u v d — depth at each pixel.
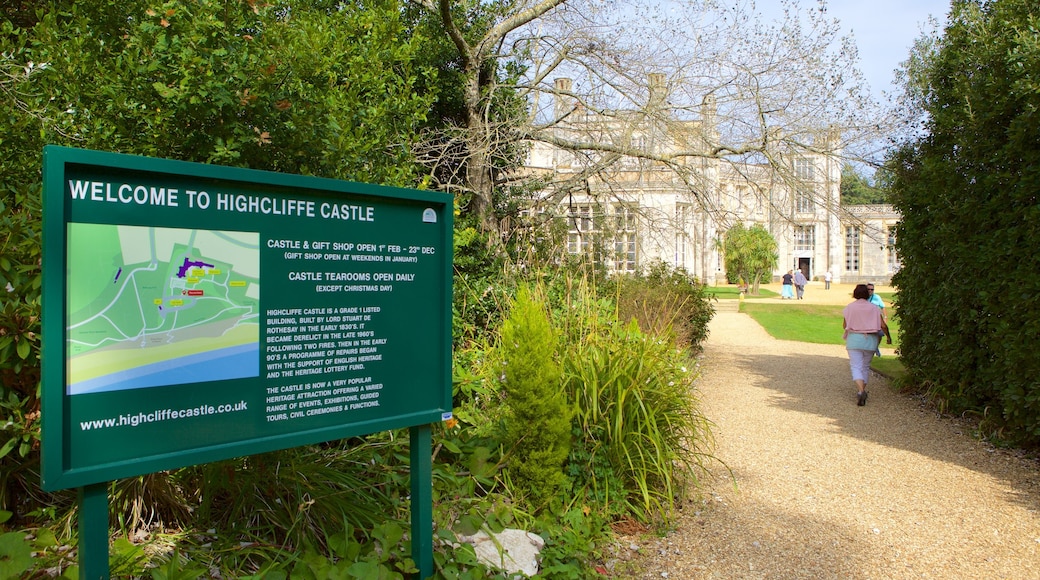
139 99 3.08
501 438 4.13
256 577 2.46
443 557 2.93
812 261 49.56
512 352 3.99
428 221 2.79
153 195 2.11
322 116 3.33
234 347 2.28
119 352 2.04
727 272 36.50
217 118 3.04
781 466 5.57
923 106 8.29
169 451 2.14
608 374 4.40
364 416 2.60
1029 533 4.17
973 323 7.05
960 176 7.24
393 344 2.68
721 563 3.71
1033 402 5.81
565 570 3.28
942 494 4.89
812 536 4.10
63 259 1.93
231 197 2.27
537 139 10.02
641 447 4.29
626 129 9.68
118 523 2.89
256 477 2.95
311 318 2.46
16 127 3.37
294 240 2.41
